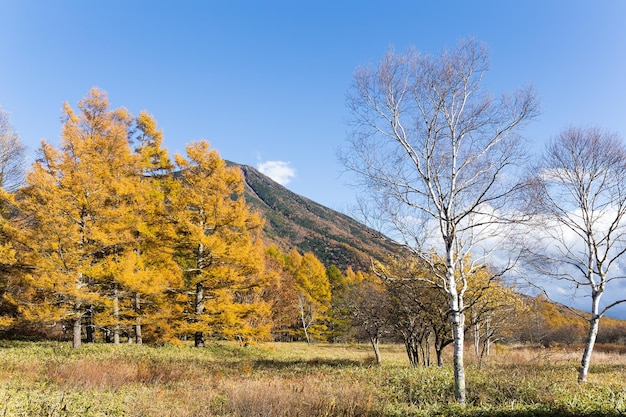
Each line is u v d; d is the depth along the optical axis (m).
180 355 16.86
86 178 16.23
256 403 7.18
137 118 21.45
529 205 8.36
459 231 8.40
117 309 18.38
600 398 7.98
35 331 23.06
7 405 6.51
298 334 40.81
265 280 20.58
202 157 19.31
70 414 6.52
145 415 6.86
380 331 15.60
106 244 16.77
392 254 12.91
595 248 12.09
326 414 7.02
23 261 16.25
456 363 7.98
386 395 8.81
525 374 10.89
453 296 8.12
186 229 19.36
